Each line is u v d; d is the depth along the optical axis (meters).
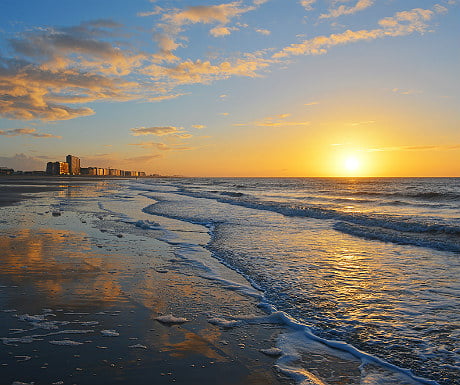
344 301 6.07
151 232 13.40
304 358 4.08
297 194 45.25
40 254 9.17
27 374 3.49
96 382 3.38
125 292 6.30
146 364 3.77
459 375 3.70
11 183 75.25
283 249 10.59
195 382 3.46
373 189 58.06
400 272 8.00
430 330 4.86
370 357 4.11
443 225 14.21
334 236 12.97
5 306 5.47
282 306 5.82
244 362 3.92
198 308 5.62
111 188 59.91
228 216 19.42
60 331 4.57
